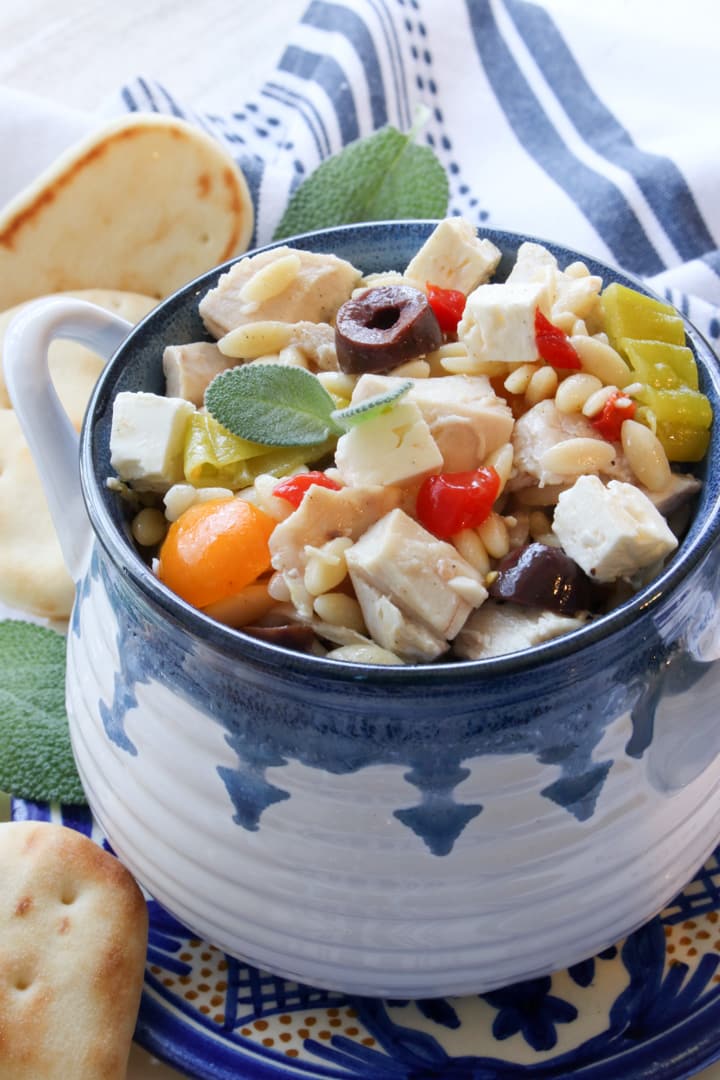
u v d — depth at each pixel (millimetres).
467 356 421
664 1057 414
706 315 520
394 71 603
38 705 468
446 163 601
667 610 381
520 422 412
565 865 402
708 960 427
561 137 599
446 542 398
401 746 380
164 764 406
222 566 397
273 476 412
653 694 391
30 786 457
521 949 410
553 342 413
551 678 374
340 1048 419
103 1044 409
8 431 522
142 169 527
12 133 567
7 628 489
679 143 581
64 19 687
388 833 392
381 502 397
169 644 387
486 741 381
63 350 530
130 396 417
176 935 437
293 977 419
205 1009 425
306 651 394
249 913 410
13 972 411
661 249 566
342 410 400
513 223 575
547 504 411
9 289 539
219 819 403
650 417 408
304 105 593
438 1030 420
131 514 421
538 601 393
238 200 537
